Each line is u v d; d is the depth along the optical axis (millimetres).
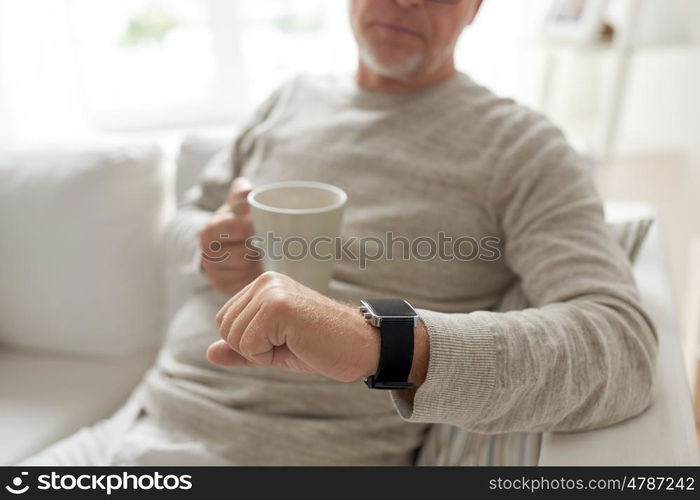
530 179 950
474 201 986
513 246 954
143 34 2920
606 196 2859
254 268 984
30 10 2605
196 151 1415
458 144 1012
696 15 2938
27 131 2699
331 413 978
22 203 1396
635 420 781
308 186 859
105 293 1393
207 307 1102
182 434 1021
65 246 1384
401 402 712
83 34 2824
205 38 2945
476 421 731
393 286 1001
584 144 1302
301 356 647
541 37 2947
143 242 1429
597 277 845
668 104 3201
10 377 1369
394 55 1008
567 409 739
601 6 2756
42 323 1419
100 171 1383
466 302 1014
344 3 2791
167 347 1137
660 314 946
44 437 1207
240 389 1006
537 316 772
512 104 1039
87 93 2895
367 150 1053
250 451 973
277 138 1161
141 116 3004
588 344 757
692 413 787
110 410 1336
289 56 3000
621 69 2844
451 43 1028
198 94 3023
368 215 1020
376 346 672
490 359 707
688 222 2645
